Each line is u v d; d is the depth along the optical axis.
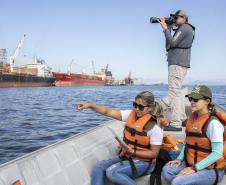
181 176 3.00
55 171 2.97
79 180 3.19
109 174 3.25
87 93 60.72
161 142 3.28
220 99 34.41
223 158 3.13
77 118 19.39
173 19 5.05
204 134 3.06
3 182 2.35
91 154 3.64
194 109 3.10
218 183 3.30
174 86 5.23
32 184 2.60
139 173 3.34
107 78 181.25
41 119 19.11
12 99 40.06
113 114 3.77
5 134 13.61
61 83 111.69
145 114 3.31
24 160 2.74
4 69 91.81
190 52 5.21
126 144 3.34
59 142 3.41
